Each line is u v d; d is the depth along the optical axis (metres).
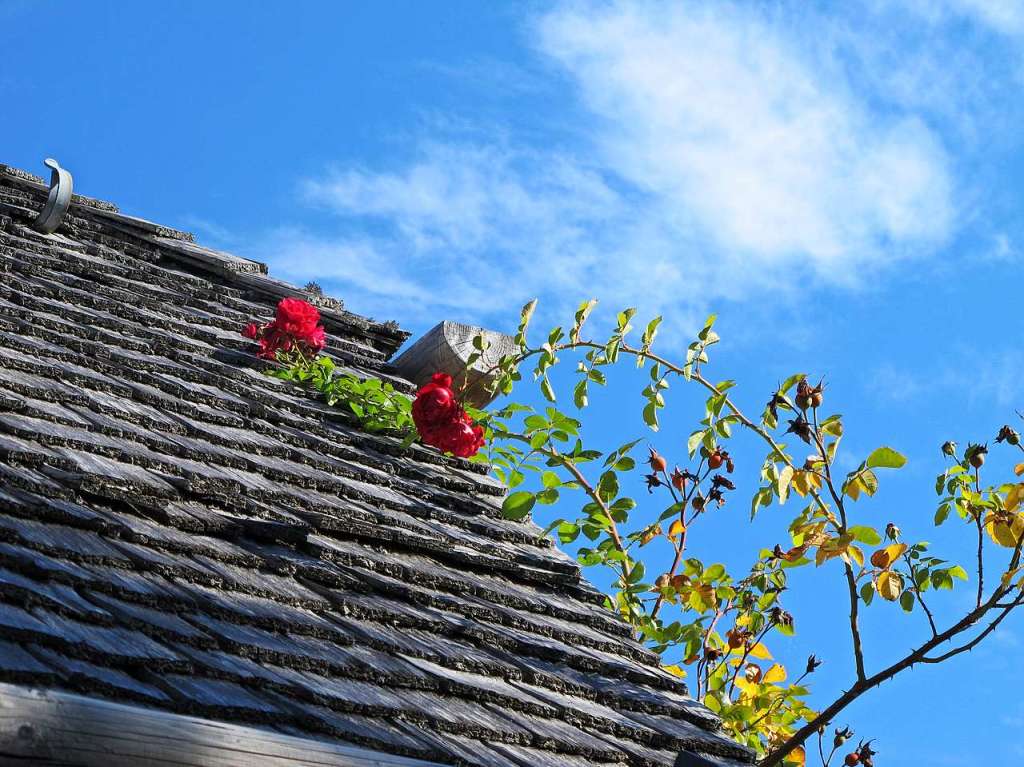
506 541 4.09
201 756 1.65
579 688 3.14
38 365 3.34
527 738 2.66
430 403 4.53
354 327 5.81
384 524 3.56
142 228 5.71
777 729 5.96
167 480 2.99
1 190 5.35
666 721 3.24
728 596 5.93
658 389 5.45
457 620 3.17
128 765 1.57
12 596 2.02
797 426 4.80
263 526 2.99
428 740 2.39
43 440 2.80
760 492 5.10
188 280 5.36
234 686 2.18
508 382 5.32
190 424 3.50
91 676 1.88
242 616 2.49
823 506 4.98
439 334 5.32
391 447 4.47
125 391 3.51
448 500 4.18
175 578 2.52
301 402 4.46
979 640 4.69
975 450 4.82
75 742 1.52
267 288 5.71
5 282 4.11
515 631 3.33
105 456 2.92
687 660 5.99
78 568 2.30
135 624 2.19
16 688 1.48
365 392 4.68
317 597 2.84
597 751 2.80
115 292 4.71
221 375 4.24
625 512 5.68
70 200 5.32
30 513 2.42
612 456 5.65
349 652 2.62
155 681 2.03
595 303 5.48
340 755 1.86
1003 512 4.73
